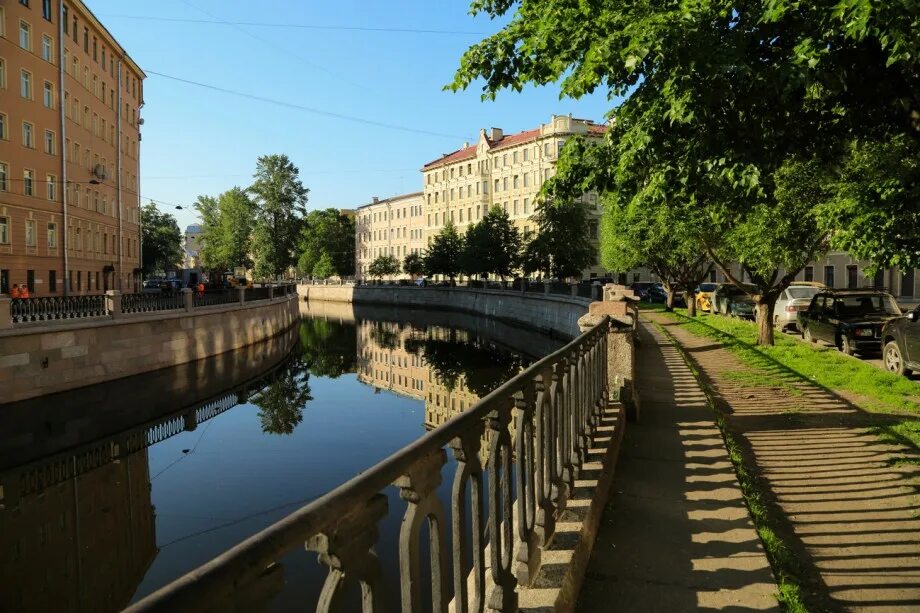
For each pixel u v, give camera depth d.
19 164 36.22
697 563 4.01
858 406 9.23
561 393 4.21
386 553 7.95
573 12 6.05
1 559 10.41
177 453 16.45
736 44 5.26
